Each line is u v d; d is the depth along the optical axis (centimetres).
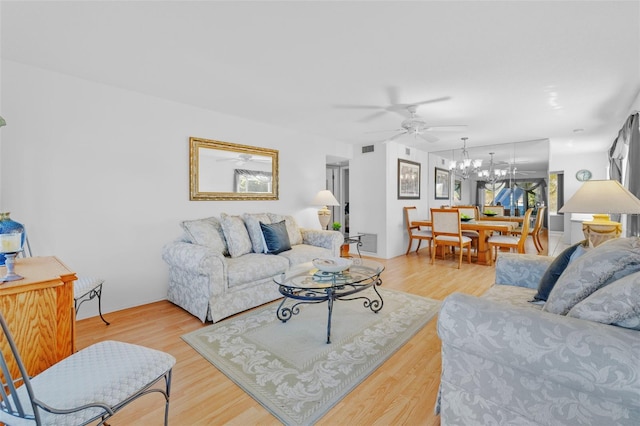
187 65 242
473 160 597
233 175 383
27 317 134
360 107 341
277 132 434
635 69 243
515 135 488
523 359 101
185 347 219
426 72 251
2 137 234
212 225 329
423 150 646
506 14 174
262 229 349
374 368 191
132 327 253
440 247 573
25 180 244
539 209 491
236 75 260
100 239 282
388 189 545
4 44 211
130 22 185
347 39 202
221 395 166
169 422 146
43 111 251
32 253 246
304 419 147
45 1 164
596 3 164
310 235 405
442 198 640
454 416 125
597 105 331
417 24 184
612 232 286
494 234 566
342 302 312
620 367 87
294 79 267
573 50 214
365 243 576
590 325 98
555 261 181
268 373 186
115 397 107
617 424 92
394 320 265
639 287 96
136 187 304
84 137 272
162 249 310
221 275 265
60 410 94
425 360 202
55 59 233
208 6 169
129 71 254
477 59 228
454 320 115
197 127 348
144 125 308
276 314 278
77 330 247
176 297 303
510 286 221
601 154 670
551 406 102
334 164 694
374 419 147
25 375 90
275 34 197
